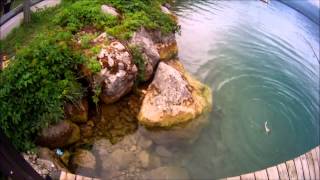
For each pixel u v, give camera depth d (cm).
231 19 1769
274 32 1739
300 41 1722
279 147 974
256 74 1294
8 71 789
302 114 1150
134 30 1035
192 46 1385
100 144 835
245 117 1051
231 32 1608
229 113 1051
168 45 1184
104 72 877
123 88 923
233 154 909
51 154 765
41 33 974
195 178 814
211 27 1611
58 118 778
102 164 788
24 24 1109
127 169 790
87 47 916
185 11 1733
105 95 897
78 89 838
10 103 749
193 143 916
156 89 967
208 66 1267
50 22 1079
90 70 862
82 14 1038
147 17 1138
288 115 1114
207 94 1088
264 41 1605
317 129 1109
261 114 1081
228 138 957
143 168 800
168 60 1176
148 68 1007
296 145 1003
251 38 1602
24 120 759
